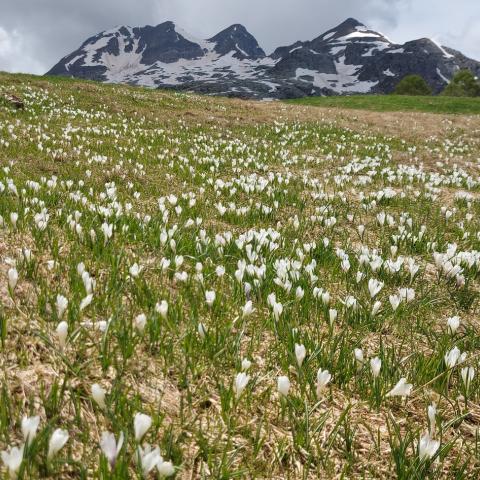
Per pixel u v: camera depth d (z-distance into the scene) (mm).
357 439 729
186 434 688
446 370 826
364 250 1404
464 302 1290
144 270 1181
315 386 798
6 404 641
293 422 728
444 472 674
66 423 654
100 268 1155
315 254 1455
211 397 777
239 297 1089
